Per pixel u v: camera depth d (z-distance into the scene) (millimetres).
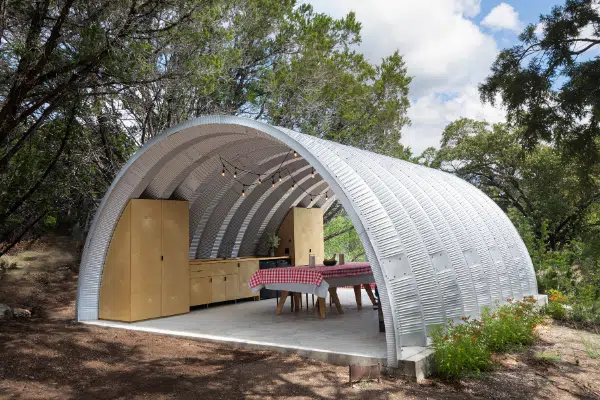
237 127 6922
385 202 6184
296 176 11305
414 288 5684
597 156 9031
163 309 8656
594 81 8227
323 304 8547
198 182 9422
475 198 10547
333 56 14188
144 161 7941
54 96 7270
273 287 8578
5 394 4398
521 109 9250
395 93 15539
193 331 7309
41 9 6625
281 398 4488
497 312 7332
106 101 10641
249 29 12273
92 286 8406
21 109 7453
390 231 5816
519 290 9562
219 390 4703
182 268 9109
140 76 8297
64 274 11438
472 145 23312
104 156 11375
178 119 11578
